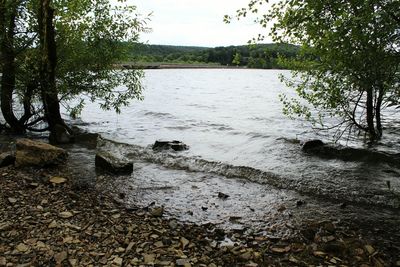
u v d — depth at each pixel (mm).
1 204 8609
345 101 12938
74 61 16406
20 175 10953
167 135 19797
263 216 8930
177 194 10453
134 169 12906
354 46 7941
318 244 7434
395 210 9289
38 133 18547
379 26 7250
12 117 17391
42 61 15117
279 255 7020
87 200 9445
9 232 7230
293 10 9805
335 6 8312
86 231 7496
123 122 24406
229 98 44844
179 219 8672
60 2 15539
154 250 6883
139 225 8047
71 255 6492
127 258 6516
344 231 8023
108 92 17859
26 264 6109
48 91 15875
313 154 14820
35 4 15297
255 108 33750
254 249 7234
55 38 15945
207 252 6977
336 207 9516
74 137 17172
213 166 13133
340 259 6855
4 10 14695
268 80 100938
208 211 9234
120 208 9133
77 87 16938
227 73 162000
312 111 28938
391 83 7879
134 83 17984
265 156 14719
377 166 12992
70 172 11938
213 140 18297
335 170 12523
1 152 13898
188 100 42125
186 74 139125
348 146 15047
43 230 7402
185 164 13633
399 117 24266
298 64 13391
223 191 10805
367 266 6578
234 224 8445
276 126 22828
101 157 12562
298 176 11828
